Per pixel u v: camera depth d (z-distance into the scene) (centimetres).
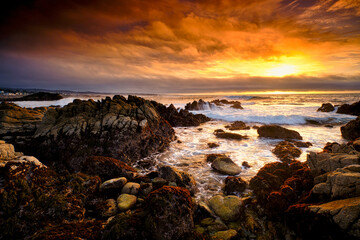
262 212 638
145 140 1284
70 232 507
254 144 1538
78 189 698
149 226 480
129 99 1728
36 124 1278
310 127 2162
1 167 639
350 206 415
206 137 1803
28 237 502
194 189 793
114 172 897
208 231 555
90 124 1227
